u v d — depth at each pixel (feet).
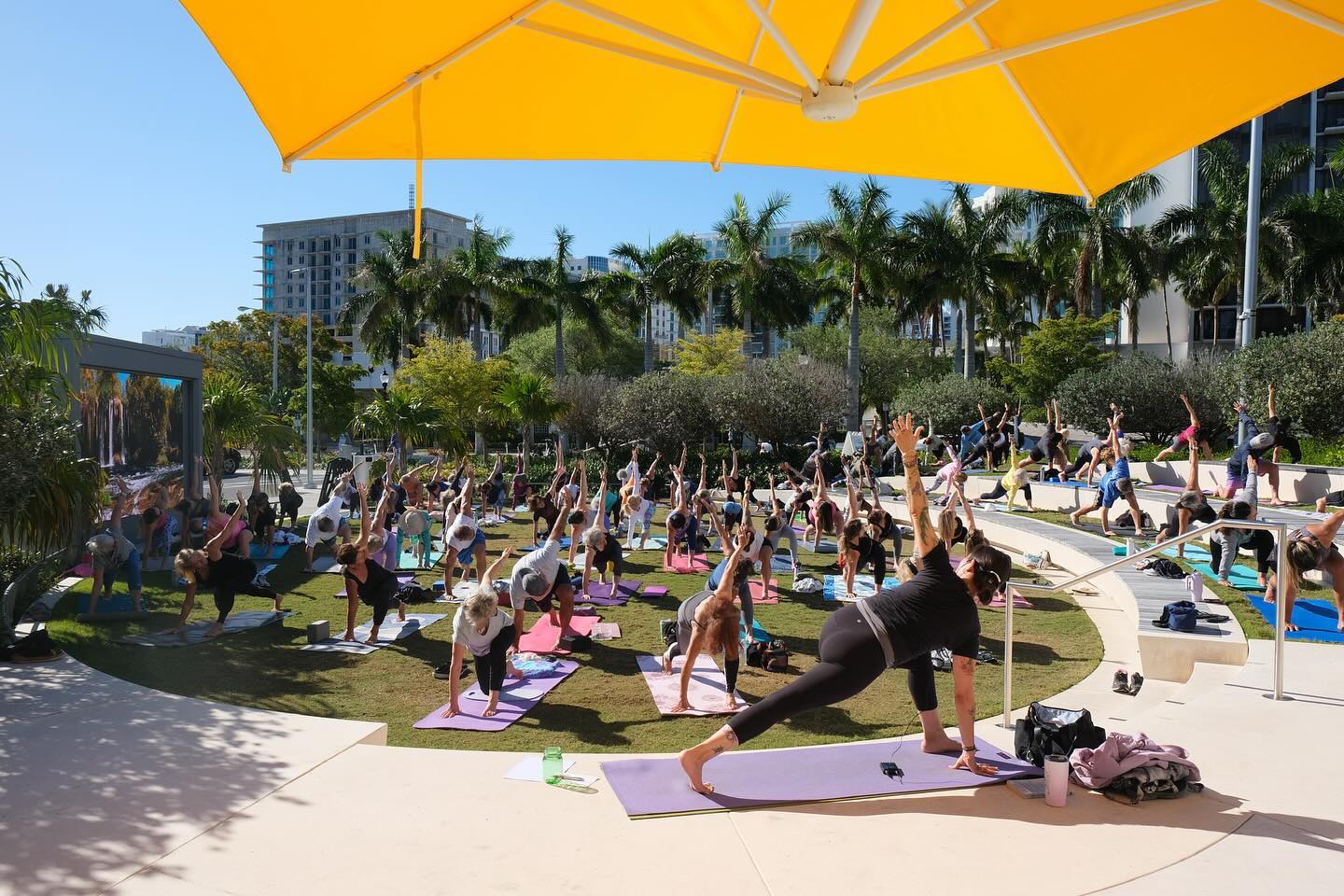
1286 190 176.45
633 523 58.80
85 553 46.19
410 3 8.46
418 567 50.29
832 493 83.05
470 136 11.23
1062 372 133.90
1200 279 139.33
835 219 140.56
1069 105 11.12
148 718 19.12
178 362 59.16
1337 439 67.36
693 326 180.55
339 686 28.12
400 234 181.98
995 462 82.23
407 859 12.48
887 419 127.34
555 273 177.88
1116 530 55.36
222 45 8.59
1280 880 11.69
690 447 118.93
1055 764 14.11
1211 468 65.98
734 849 12.73
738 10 10.41
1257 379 70.03
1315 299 134.62
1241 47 9.68
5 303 31.94
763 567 42.09
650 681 28.53
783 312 171.42
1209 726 17.97
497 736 23.58
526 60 10.28
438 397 135.64
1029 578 47.50
